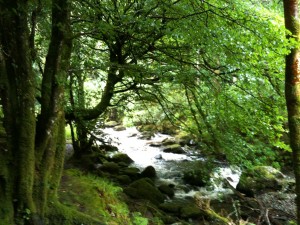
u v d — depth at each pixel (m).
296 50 5.46
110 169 10.81
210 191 10.53
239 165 7.79
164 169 12.99
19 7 4.33
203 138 8.23
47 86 5.00
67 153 11.98
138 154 15.70
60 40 4.96
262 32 5.32
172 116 9.29
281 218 8.53
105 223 5.35
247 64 6.27
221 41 5.97
